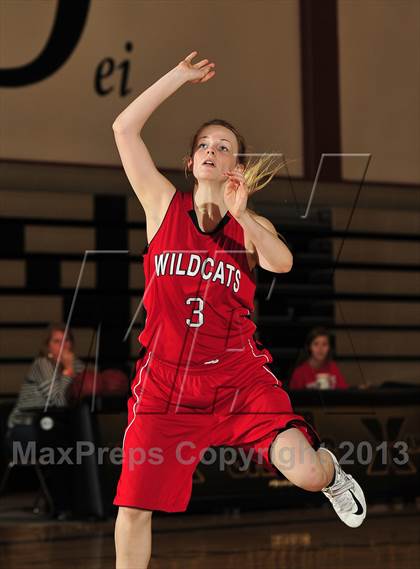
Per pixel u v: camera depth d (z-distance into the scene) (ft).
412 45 37.99
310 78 36.52
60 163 34.24
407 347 46.78
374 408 29.63
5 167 35.45
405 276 46.29
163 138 34.40
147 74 34.83
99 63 34.45
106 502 28.02
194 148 13.99
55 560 22.30
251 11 35.68
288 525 27.35
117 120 13.58
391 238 45.73
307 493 29.07
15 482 36.58
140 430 13.44
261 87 35.99
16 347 41.73
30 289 41.98
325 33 36.70
